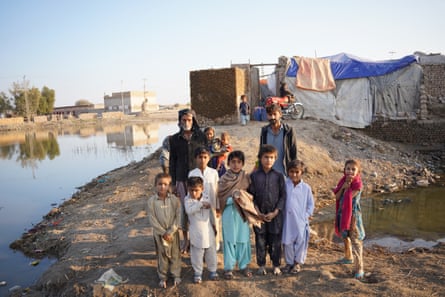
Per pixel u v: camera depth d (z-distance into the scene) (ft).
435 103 55.67
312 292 13.44
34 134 139.23
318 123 49.44
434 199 30.58
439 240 21.68
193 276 15.03
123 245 18.94
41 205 34.45
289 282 14.26
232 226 14.48
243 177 14.73
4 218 30.27
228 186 14.61
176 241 14.56
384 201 29.99
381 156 42.34
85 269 16.80
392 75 53.67
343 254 17.61
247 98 57.98
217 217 15.30
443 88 55.67
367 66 53.88
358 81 54.24
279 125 16.61
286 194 14.88
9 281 18.31
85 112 281.74
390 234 22.86
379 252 18.95
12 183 45.98
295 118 52.29
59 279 16.31
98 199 30.42
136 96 275.59
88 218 25.20
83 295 14.58
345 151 41.68
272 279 14.57
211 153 18.88
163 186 14.19
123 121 195.11
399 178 36.68
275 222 14.61
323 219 25.88
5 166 61.00
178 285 14.40
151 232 20.62
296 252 14.96
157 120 194.70
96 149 78.07
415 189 33.91
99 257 17.83
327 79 54.24
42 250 21.57
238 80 53.47
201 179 14.24
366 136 51.19
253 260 16.67
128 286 14.58
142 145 82.07
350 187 14.75
